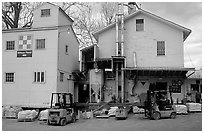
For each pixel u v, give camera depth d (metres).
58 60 22.45
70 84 25.33
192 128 13.73
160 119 17.81
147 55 25.22
